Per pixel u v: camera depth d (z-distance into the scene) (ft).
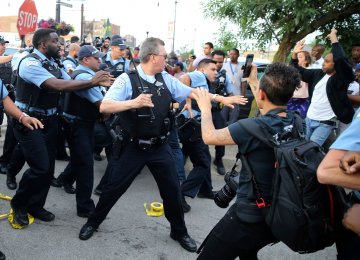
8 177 13.61
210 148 20.45
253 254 7.31
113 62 17.75
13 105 9.55
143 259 9.36
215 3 19.43
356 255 6.00
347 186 4.47
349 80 12.04
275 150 5.74
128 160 9.28
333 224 5.68
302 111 16.96
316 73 14.89
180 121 12.36
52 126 10.72
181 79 12.50
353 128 4.58
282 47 19.40
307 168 5.40
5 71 18.53
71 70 16.56
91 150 11.46
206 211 12.69
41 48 10.31
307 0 16.56
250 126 6.01
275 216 5.65
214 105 13.51
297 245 5.61
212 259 6.60
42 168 10.21
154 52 8.91
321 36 20.59
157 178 9.59
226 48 22.12
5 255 9.09
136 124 8.83
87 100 10.89
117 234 10.59
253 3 17.22
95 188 14.30
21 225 10.47
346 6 18.47
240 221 6.27
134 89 8.84
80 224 11.07
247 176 6.26
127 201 13.14
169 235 10.72
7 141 14.78
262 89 6.27
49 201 12.70
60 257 9.19
